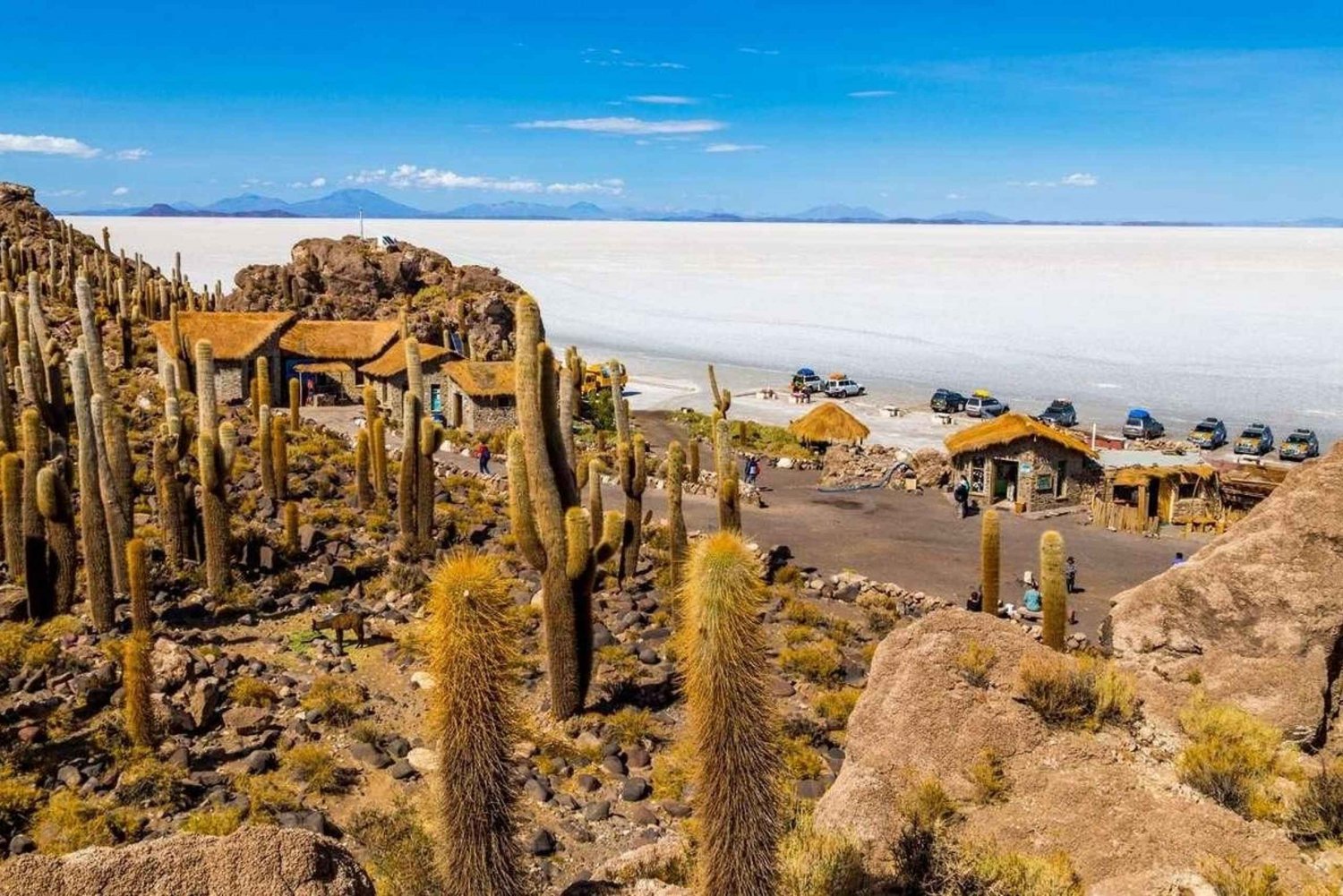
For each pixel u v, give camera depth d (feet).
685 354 350.23
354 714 64.80
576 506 67.00
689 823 51.03
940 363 327.26
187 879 29.25
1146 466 143.23
